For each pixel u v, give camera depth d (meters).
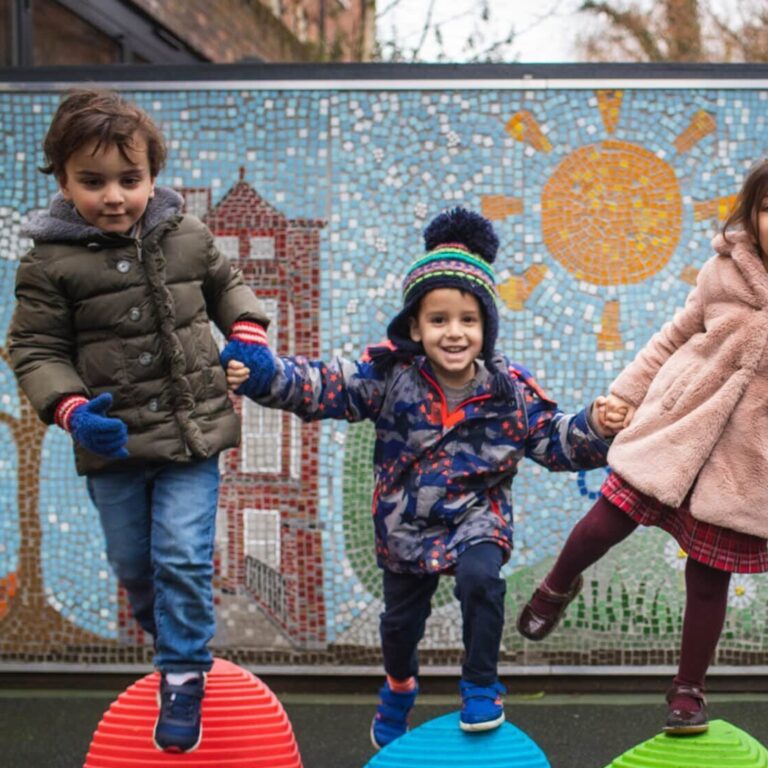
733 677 4.54
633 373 3.23
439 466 3.13
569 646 4.55
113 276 2.99
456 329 3.04
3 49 4.98
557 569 3.26
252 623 4.60
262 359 3.08
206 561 3.07
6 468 4.61
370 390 3.22
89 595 4.61
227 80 4.53
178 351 3.02
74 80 4.54
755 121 4.49
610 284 4.54
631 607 4.55
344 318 4.55
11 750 3.92
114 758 3.11
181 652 3.03
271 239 4.55
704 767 2.99
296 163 4.54
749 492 2.97
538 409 3.28
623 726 4.17
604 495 3.20
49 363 2.98
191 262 3.10
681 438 3.01
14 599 4.63
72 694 4.56
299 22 10.67
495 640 2.98
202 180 4.55
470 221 3.20
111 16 6.13
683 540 3.09
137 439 3.03
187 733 3.02
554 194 4.52
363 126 4.52
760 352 2.99
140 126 2.92
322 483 4.58
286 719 3.27
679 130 4.50
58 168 2.95
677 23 11.49
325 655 4.58
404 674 3.43
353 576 4.58
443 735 3.02
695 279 4.52
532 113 4.51
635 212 4.52
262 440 4.59
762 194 2.99
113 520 3.18
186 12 7.42
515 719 4.25
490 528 3.09
